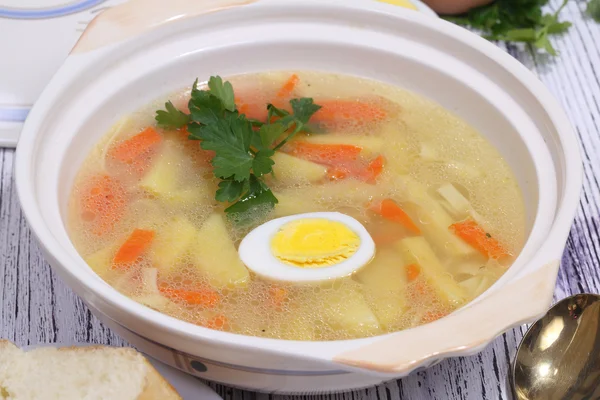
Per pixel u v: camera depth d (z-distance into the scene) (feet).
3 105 2.15
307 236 1.83
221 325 1.73
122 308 1.60
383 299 1.77
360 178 1.93
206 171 1.93
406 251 1.83
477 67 2.00
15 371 1.70
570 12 2.49
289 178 1.93
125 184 1.90
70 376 1.70
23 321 1.89
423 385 1.83
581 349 1.83
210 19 2.02
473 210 1.90
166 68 2.01
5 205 2.03
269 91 2.08
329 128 2.02
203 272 1.79
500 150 1.97
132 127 1.98
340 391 1.73
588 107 2.27
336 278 1.79
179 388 1.73
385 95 2.08
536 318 1.59
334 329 1.73
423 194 1.91
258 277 1.79
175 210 1.87
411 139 2.01
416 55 2.04
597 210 2.09
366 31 2.07
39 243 1.65
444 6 2.41
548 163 1.87
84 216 1.85
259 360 1.60
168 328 1.59
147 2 1.99
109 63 1.94
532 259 1.65
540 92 1.91
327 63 2.10
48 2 2.35
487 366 1.85
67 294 1.93
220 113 1.86
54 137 1.85
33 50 2.25
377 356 1.55
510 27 2.40
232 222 1.85
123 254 1.80
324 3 2.04
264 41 2.06
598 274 2.00
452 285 1.79
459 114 2.03
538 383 1.82
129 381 1.68
